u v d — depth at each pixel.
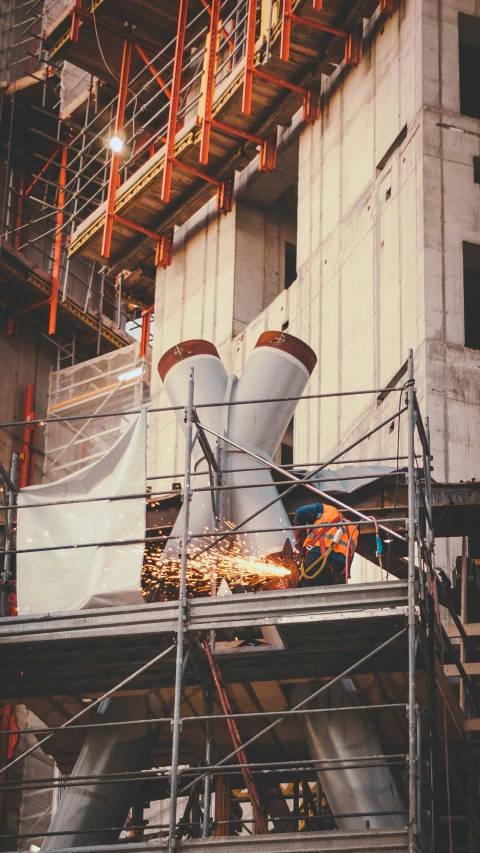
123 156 44.50
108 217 38.66
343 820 18.31
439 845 17.20
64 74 50.12
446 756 18.00
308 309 32.88
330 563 18.52
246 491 20.27
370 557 22.77
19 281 49.41
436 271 28.94
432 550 18.41
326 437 30.55
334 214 33.12
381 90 32.62
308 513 18.92
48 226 53.06
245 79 33.81
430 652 17.58
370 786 18.41
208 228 38.25
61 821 19.11
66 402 47.88
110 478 19.11
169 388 21.88
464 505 21.08
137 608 17.75
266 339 21.91
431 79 31.20
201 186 37.44
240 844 16.34
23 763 43.19
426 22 31.80
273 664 18.61
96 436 44.56
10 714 42.22
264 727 19.89
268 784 22.28
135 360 45.94
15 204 51.97
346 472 21.55
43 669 19.08
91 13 41.22
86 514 18.89
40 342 51.69
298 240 34.34
